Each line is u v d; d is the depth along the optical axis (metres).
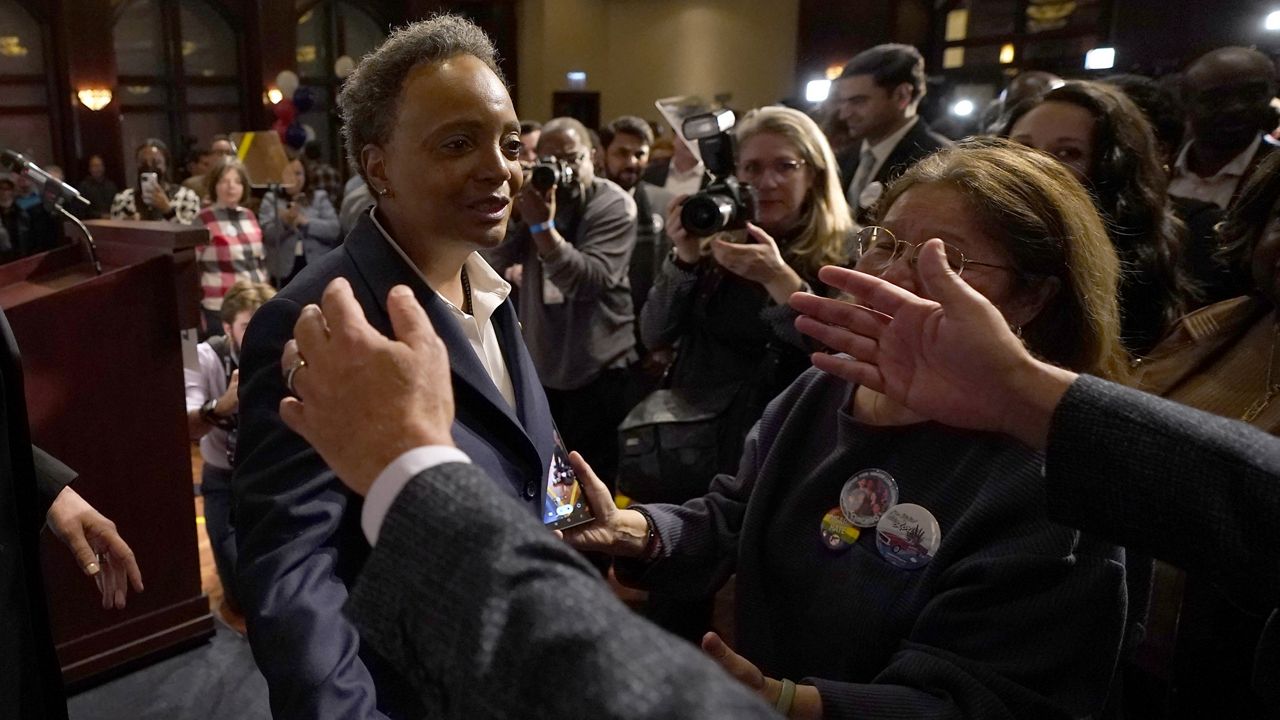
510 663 0.40
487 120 0.91
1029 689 0.75
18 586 0.95
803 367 1.78
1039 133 1.58
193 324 1.91
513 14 11.41
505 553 0.43
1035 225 0.84
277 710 0.79
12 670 0.93
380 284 0.93
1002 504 0.78
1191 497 0.53
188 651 2.01
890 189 0.96
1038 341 0.91
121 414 1.82
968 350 0.61
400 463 0.47
